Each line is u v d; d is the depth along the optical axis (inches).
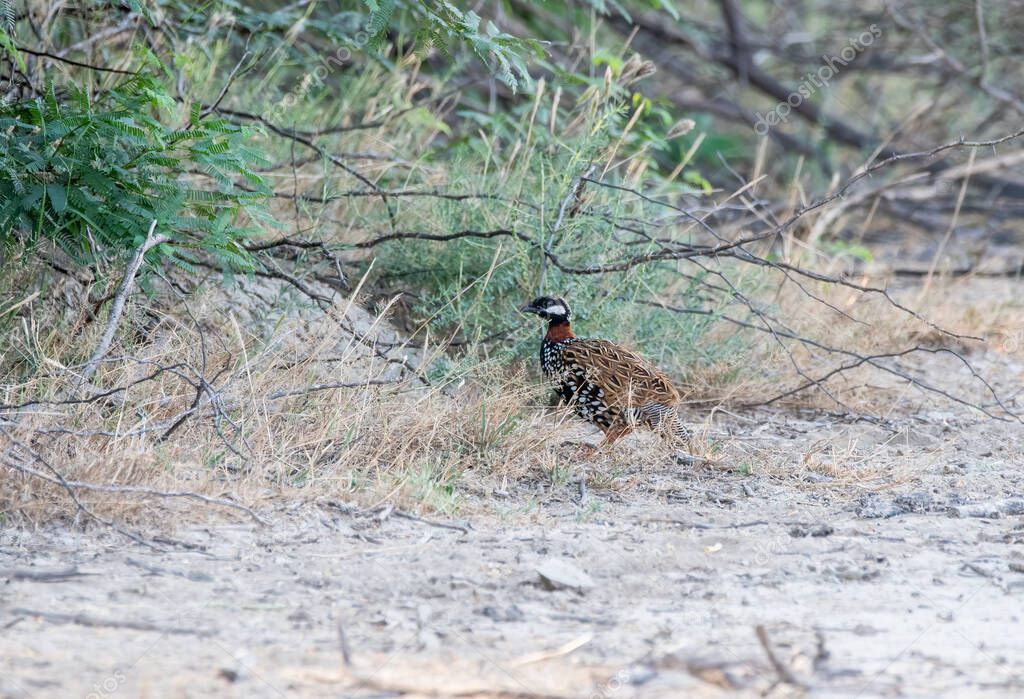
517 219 505.7
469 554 333.4
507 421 438.6
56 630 268.7
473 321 510.6
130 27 559.5
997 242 920.3
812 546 353.4
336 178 564.4
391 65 629.0
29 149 430.0
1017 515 392.2
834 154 1050.7
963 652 270.5
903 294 685.3
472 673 251.4
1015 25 1042.1
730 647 269.6
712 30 1074.7
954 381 584.4
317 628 276.5
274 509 360.5
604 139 532.4
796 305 610.9
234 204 463.5
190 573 310.8
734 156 965.8
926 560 342.6
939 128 1050.1
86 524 338.6
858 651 269.6
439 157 673.0
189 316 462.6
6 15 455.5
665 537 357.1
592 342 465.4
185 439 390.3
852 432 498.9
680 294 563.2
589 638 274.2
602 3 641.0
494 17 760.3
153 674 245.3
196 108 493.4
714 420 510.3
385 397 435.8
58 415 374.0
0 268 430.0
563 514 383.6
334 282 519.2
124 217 430.6
